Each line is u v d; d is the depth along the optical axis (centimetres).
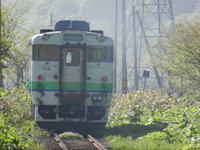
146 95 9038
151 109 8081
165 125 6469
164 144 5069
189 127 5372
